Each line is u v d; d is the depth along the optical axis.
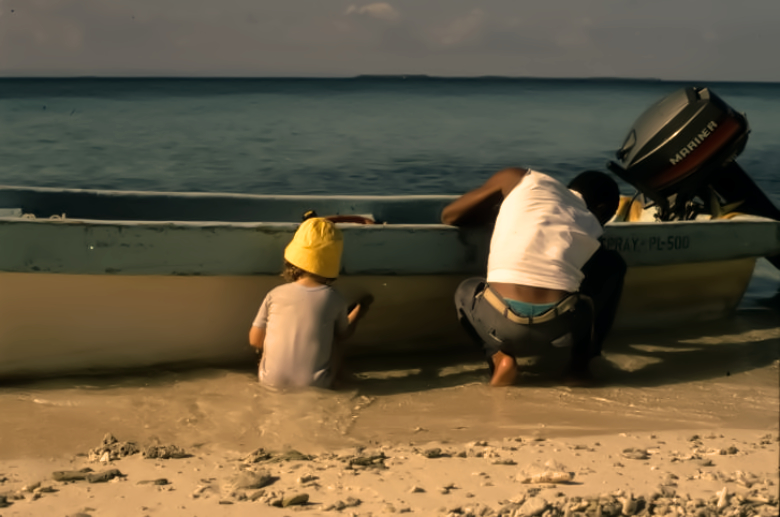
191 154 17.42
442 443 3.09
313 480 2.59
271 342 3.86
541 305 3.76
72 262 3.74
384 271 4.20
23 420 3.35
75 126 25.98
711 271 5.21
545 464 2.74
